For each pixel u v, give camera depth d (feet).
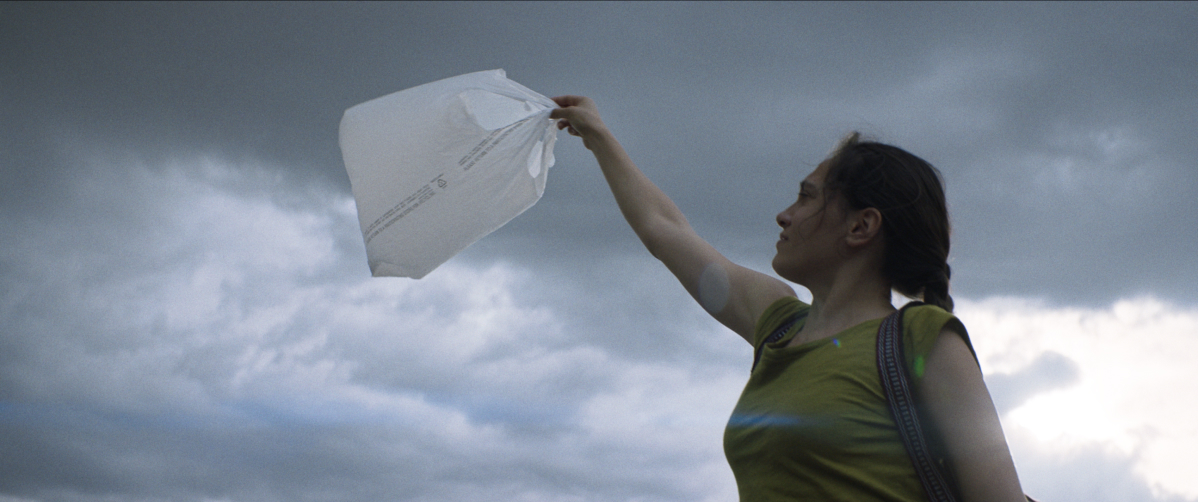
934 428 4.42
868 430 4.50
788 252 5.44
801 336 5.34
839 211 5.25
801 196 5.61
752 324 6.21
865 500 4.44
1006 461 4.34
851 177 5.26
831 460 4.54
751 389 5.24
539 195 7.39
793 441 4.66
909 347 4.55
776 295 6.14
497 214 7.17
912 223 5.08
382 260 7.06
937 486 4.37
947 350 4.49
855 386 4.59
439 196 7.06
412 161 7.09
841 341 4.83
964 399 4.39
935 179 5.27
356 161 7.22
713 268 6.48
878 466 4.46
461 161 7.08
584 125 7.31
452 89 7.23
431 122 7.11
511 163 7.18
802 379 4.84
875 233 5.11
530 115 7.30
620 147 7.27
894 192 5.11
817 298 5.44
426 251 7.07
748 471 4.93
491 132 7.16
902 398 4.45
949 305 5.15
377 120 7.22
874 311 5.10
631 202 7.06
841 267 5.24
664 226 6.88
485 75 7.50
